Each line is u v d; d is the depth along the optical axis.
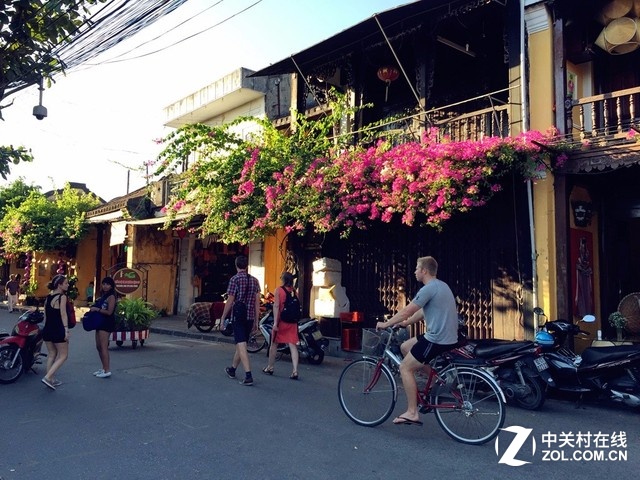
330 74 13.49
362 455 5.13
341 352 11.84
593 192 10.97
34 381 8.55
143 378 8.80
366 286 12.34
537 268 9.46
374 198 10.38
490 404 5.43
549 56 9.77
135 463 4.89
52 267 27.66
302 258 13.86
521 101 9.78
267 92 18.11
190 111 20.14
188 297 20.78
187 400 7.29
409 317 5.84
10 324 18.08
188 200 14.73
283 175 12.01
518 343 7.29
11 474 4.60
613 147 8.48
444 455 5.15
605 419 6.61
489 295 10.16
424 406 5.75
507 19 10.22
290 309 9.12
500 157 8.70
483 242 10.34
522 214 9.69
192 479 4.52
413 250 11.48
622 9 9.17
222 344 13.59
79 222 23.59
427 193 9.25
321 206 10.98
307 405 7.07
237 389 8.02
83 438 5.61
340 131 13.33
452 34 11.35
